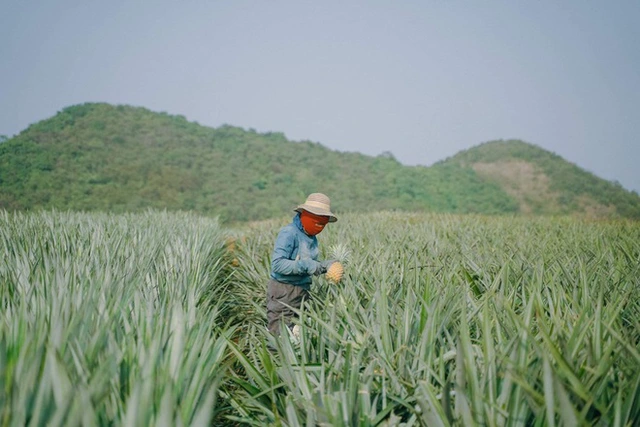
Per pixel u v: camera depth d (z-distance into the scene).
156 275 6.11
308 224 5.54
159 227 13.20
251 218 77.19
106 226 12.85
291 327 5.49
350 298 5.12
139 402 2.49
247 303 8.31
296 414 3.27
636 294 5.01
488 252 8.11
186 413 2.92
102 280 4.88
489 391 2.97
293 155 105.94
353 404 3.13
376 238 10.77
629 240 9.27
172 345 3.28
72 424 2.24
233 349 4.06
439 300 4.36
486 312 3.42
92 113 106.12
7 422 2.33
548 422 2.63
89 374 2.77
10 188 73.12
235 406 3.79
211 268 8.88
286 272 5.42
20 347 3.10
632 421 2.82
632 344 3.65
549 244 9.41
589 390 2.97
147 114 112.56
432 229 13.15
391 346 3.93
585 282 4.94
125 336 3.43
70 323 3.35
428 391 2.98
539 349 2.98
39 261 5.72
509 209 100.75
